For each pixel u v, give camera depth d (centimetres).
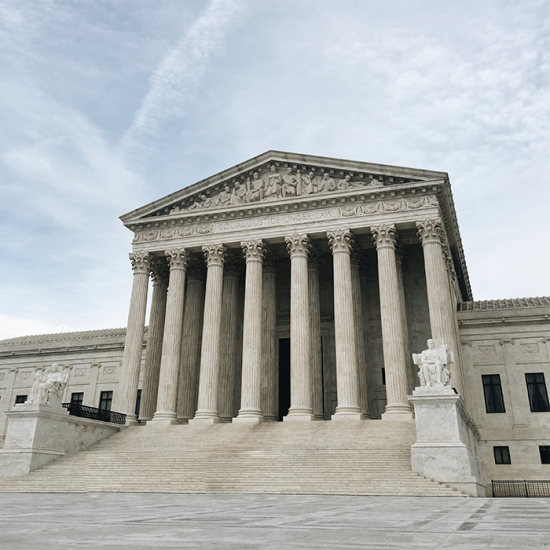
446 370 3116
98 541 834
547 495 4488
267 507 1698
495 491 4584
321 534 950
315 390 4784
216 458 3291
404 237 4969
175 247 5203
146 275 5247
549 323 4972
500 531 1014
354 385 4291
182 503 1912
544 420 4722
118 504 1862
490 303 5612
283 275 5869
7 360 6950
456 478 2719
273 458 3195
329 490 2655
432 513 1480
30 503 1934
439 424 2883
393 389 4147
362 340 4856
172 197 5322
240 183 5231
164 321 5528
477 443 4488
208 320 4838
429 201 4547
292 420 4256
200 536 909
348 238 4694
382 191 4644
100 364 6500
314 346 4922
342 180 4856
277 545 799
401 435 3497
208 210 5122
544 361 4891
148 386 5259
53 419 3672
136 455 3500
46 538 873
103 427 4272
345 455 3145
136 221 5366
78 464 3416
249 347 4619
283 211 4953
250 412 4416
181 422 5103
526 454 4662
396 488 2612
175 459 3312
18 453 3428
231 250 5325
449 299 4344
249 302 4759
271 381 4997
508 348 5016
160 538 877
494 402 4916
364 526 1099
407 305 5184
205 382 4638
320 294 5641
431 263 4375
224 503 1912
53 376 3812
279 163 5094
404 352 4506
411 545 804
